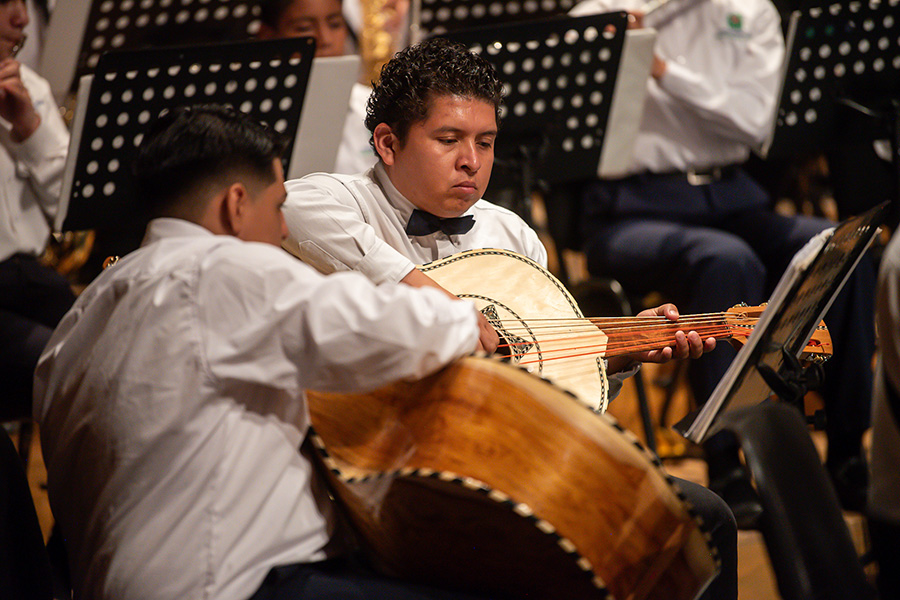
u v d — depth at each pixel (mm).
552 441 4711
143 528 4801
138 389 4805
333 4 11945
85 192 9188
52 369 5332
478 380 4902
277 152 5449
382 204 7262
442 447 4805
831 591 4391
